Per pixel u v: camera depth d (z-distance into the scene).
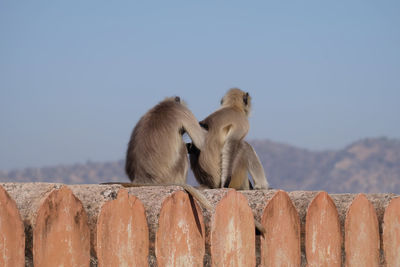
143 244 13.86
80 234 12.80
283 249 16.77
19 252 11.73
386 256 19.62
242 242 15.83
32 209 12.12
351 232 18.62
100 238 12.89
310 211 17.47
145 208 14.30
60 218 12.42
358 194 19.11
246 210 16.05
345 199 19.09
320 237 17.72
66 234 12.49
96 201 13.14
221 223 15.36
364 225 19.11
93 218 13.02
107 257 13.01
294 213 17.22
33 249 11.91
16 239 11.70
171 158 23.16
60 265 12.34
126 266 13.42
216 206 15.29
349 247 18.53
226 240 15.45
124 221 13.45
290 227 17.03
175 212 14.52
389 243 19.75
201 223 15.17
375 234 19.48
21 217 11.89
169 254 14.24
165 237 14.19
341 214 18.78
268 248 16.38
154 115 23.83
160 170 22.81
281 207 16.84
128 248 13.50
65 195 12.55
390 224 19.83
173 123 23.70
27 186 12.88
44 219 12.11
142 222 13.88
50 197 12.26
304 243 17.48
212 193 15.65
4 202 11.56
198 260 14.97
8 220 11.61
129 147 23.81
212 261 15.10
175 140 23.52
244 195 17.25
